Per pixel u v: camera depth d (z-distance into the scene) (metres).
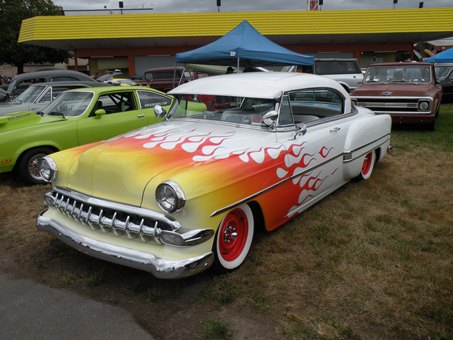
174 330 2.77
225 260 3.35
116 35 23.12
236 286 3.24
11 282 3.40
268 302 3.04
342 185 5.25
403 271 3.44
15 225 4.54
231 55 7.07
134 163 3.12
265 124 3.93
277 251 3.80
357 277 3.34
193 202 2.87
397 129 9.84
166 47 26.70
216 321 2.81
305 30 23.62
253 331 2.74
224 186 3.09
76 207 3.34
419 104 8.91
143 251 2.96
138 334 2.74
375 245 3.91
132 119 6.82
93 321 2.88
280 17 23.48
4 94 10.66
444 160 6.96
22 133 5.70
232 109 4.21
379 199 5.15
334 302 3.03
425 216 4.60
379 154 6.04
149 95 7.25
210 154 3.39
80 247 3.20
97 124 6.41
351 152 4.86
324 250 3.80
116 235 3.11
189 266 2.86
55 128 5.98
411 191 5.49
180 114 4.65
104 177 3.17
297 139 4.06
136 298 3.13
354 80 13.85
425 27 23.62
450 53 14.97
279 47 7.68
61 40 23.69
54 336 2.74
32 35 23.22
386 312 2.90
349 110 5.27
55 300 3.14
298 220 4.48
